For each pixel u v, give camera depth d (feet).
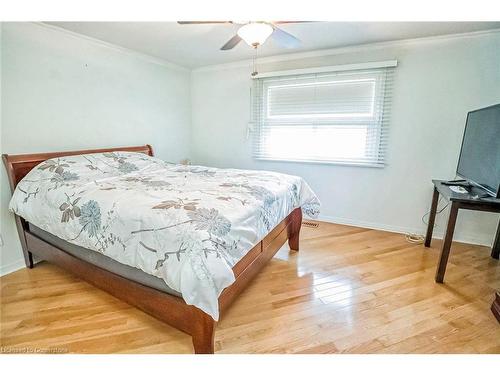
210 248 3.83
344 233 9.68
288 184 7.22
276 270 7.06
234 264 4.37
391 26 7.45
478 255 7.88
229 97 12.03
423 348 4.52
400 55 8.82
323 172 10.77
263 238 5.71
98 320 5.20
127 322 5.16
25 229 6.85
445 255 6.32
